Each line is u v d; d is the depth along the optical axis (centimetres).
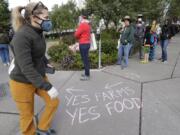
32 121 314
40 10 272
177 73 727
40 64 296
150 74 708
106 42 952
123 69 769
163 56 929
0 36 839
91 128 378
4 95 520
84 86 582
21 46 262
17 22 277
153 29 918
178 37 2330
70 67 773
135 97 508
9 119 410
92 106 462
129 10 1243
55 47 913
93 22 1065
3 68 808
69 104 471
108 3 1227
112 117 415
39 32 280
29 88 293
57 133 363
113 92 539
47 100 307
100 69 760
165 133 361
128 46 798
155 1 1633
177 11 2428
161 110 442
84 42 606
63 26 2106
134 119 406
